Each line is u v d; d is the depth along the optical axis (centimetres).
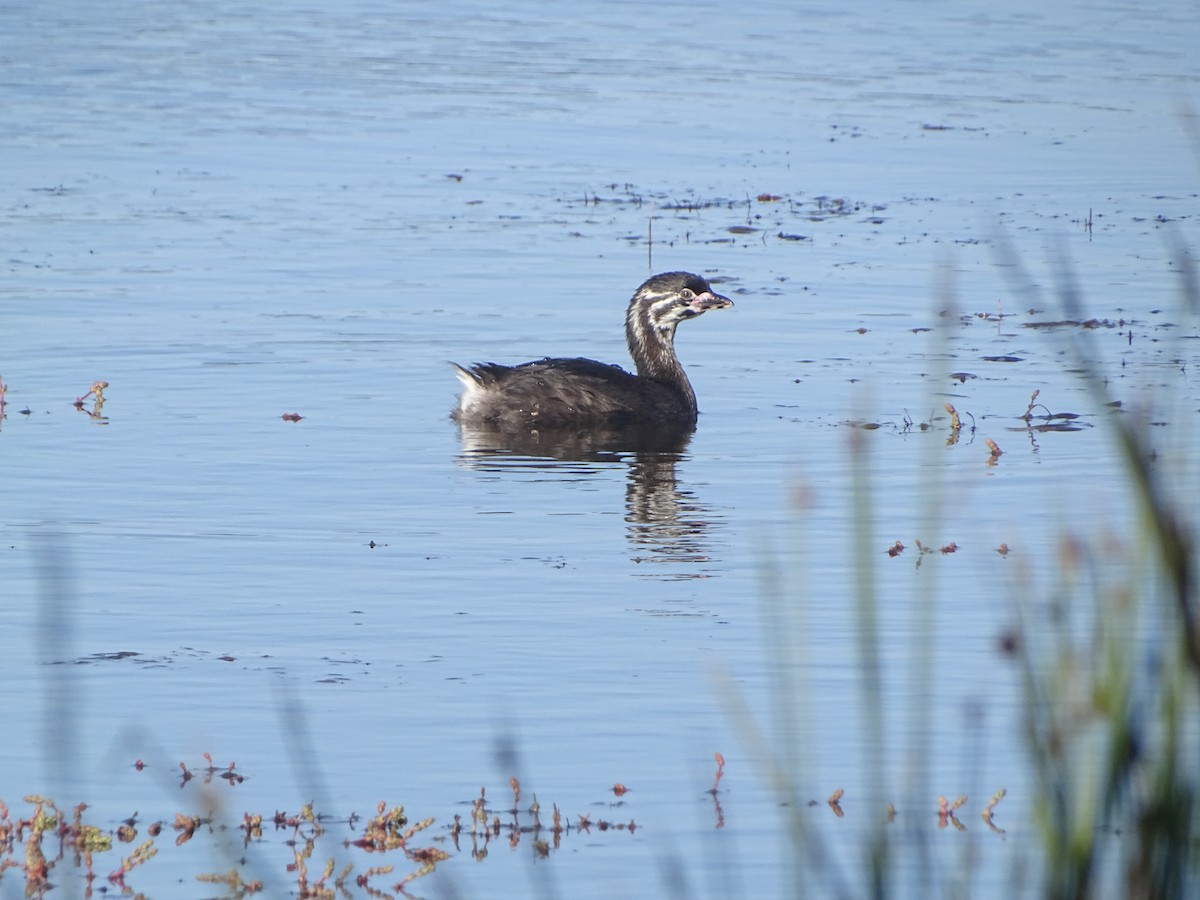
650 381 2212
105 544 1625
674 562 1594
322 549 1625
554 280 2906
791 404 2228
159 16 7150
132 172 3878
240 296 2736
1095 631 617
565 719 1225
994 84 5512
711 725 1214
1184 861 590
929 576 689
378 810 1093
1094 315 2611
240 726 1208
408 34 6756
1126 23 7156
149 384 2252
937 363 2088
